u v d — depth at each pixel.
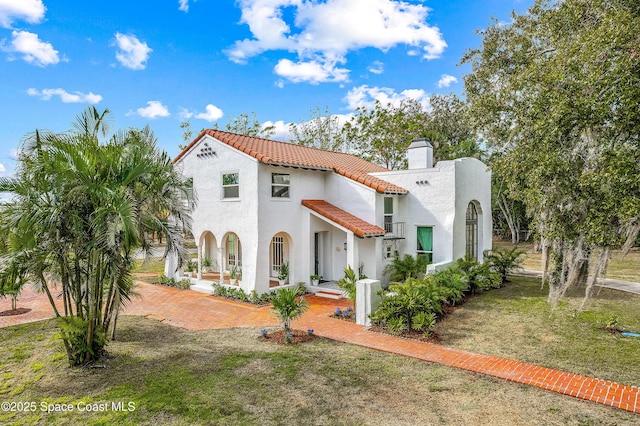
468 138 44.03
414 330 11.48
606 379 8.15
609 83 7.33
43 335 11.48
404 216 20.02
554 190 8.38
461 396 7.48
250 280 16.30
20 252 8.21
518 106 11.50
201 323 13.02
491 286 18.00
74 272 8.91
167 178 9.69
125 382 8.12
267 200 16.56
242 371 8.66
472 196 20.77
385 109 41.06
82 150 8.32
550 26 12.68
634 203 6.79
